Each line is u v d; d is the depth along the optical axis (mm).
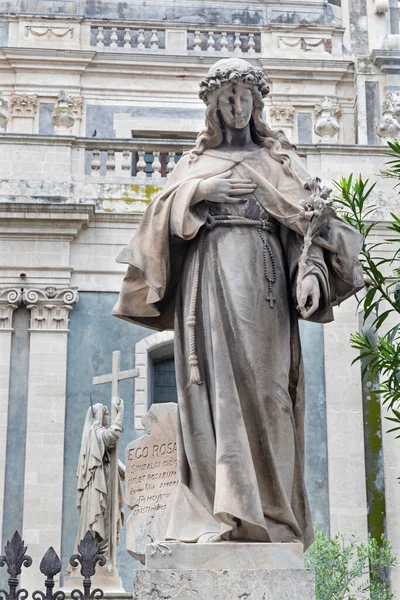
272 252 5859
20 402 26859
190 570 5230
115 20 36219
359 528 26375
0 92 31234
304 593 5207
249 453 5523
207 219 5887
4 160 28516
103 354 27328
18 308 27516
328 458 26875
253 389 5609
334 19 37250
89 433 21219
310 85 36344
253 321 5691
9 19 36062
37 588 25047
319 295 5707
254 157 6086
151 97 35812
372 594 23438
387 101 31500
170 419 14867
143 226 5871
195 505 5660
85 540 8312
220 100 6051
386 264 27875
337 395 27312
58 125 29344
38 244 27859
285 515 5566
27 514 25984
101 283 27812
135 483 14711
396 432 27125
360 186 9656
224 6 36844
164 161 29422
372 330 27672
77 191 28391
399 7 38031
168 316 6137
